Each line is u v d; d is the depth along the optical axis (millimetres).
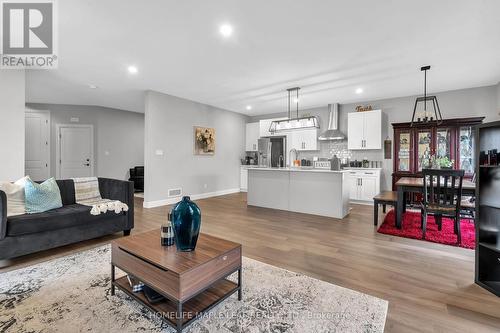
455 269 2426
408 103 5727
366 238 3338
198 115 6508
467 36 2980
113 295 1929
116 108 7547
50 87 5141
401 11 2482
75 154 7070
